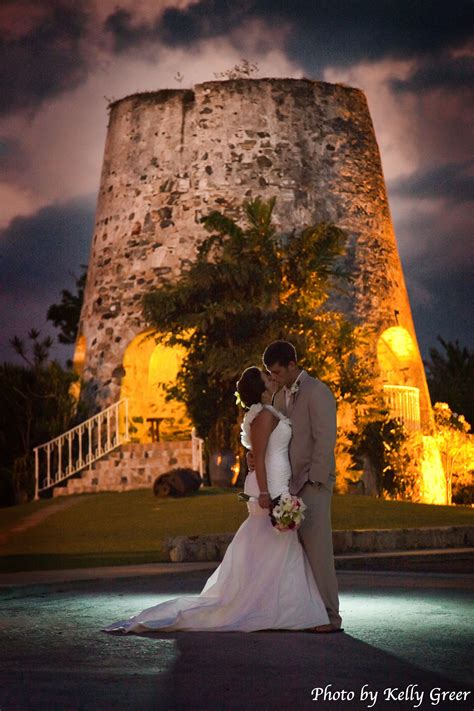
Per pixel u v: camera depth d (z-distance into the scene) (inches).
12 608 337.7
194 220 1026.7
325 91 1075.3
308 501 286.8
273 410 288.7
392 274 1078.4
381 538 557.3
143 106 1071.6
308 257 869.2
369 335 941.8
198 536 518.3
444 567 495.2
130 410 1002.1
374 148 1108.5
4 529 678.5
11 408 935.7
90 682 210.4
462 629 283.3
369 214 1072.2
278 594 279.9
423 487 999.0
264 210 878.4
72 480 901.8
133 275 1032.2
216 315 828.6
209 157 1039.0
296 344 831.7
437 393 1354.6
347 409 944.9
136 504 747.4
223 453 836.0
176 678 214.7
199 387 868.0
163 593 382.6
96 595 376.2
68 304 1310.3
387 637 269.1
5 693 199.5
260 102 1050.1
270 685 207.9
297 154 1045.8
